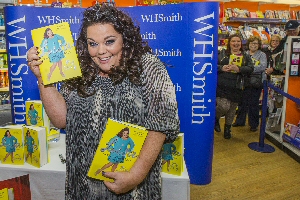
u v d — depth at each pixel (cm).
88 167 111
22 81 274
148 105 101
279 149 387
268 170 320
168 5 249
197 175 282
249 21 669
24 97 277
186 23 247
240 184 287
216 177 302
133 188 110
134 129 103
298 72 366
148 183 114
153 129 101
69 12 265
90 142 109
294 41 359
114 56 101
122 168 107
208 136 271
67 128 114
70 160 115
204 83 256
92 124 108
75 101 112
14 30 263
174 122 102
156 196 116
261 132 386
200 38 247
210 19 243
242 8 724
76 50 115
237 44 396
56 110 119
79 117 110
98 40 98
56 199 183
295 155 360
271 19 677
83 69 112
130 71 101
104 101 107
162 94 101
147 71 102
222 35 620
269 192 272
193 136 270
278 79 423
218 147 395
